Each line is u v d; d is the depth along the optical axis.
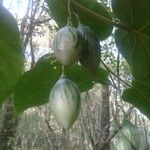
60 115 0.26
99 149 0.87
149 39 0.32
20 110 0.34
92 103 1.42
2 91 0.30
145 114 0.38
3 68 0.29
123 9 0.31
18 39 0.28
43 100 0.35
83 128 1.36
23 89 0.33
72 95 0.26
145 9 0.30
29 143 2.04
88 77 0.35
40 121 2.04
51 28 1.22
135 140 0.29
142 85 0.36
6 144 1.22
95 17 0.30
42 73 0.33
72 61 0.25
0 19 0.28
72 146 1.76
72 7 0.31
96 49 0.27
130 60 0.34
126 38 0.33
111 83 0.35
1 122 1.16
